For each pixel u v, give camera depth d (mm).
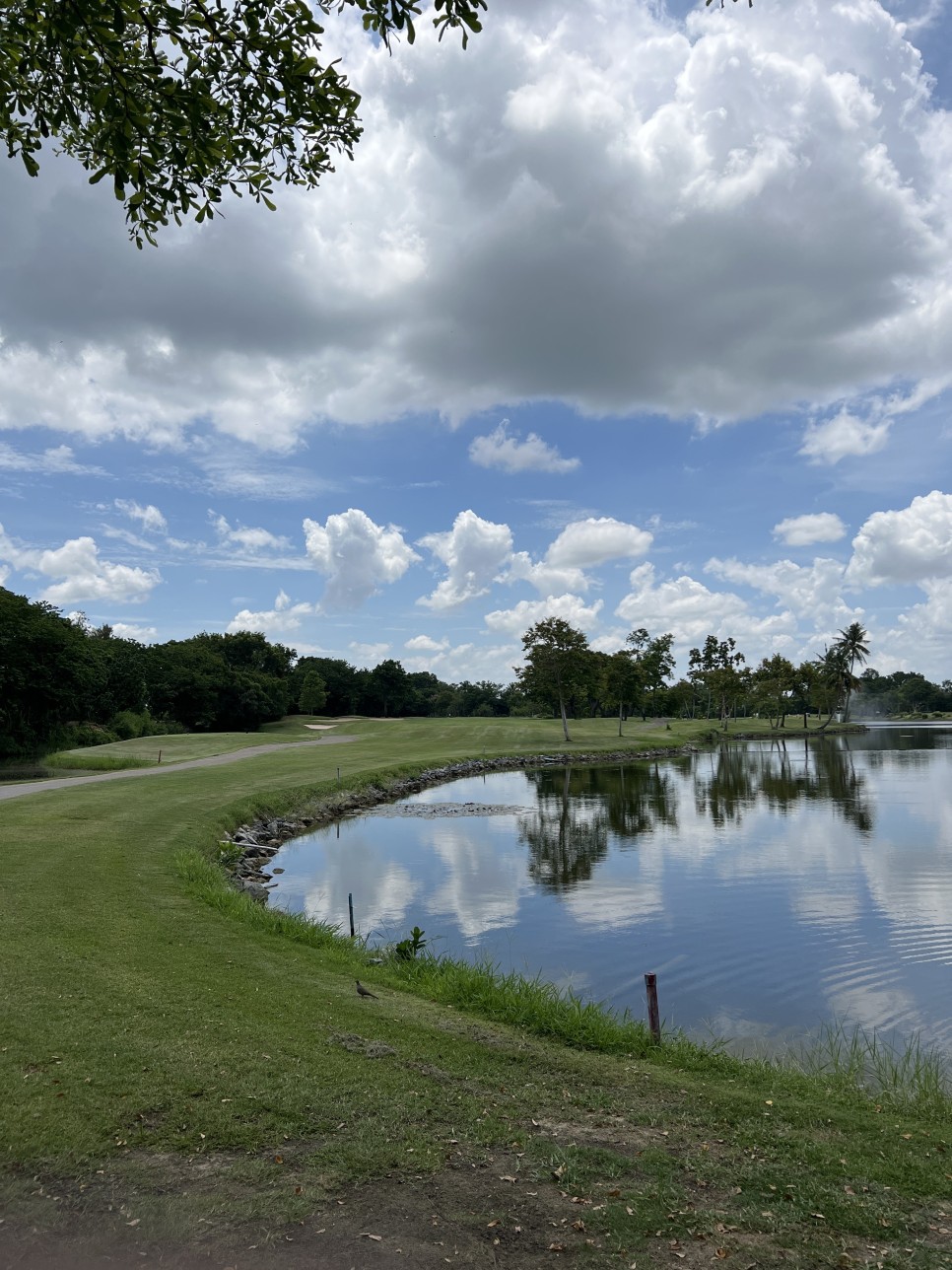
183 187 6555
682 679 129000
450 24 5840
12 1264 4078
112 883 13758
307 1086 6277
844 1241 4512
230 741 64750
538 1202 4816
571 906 16812
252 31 5992
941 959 13273
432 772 47625
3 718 59531
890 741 88875
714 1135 5898
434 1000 9570
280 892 18109
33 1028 7051
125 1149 5230
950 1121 6680
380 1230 4465
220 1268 4102
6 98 5980
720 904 16953
